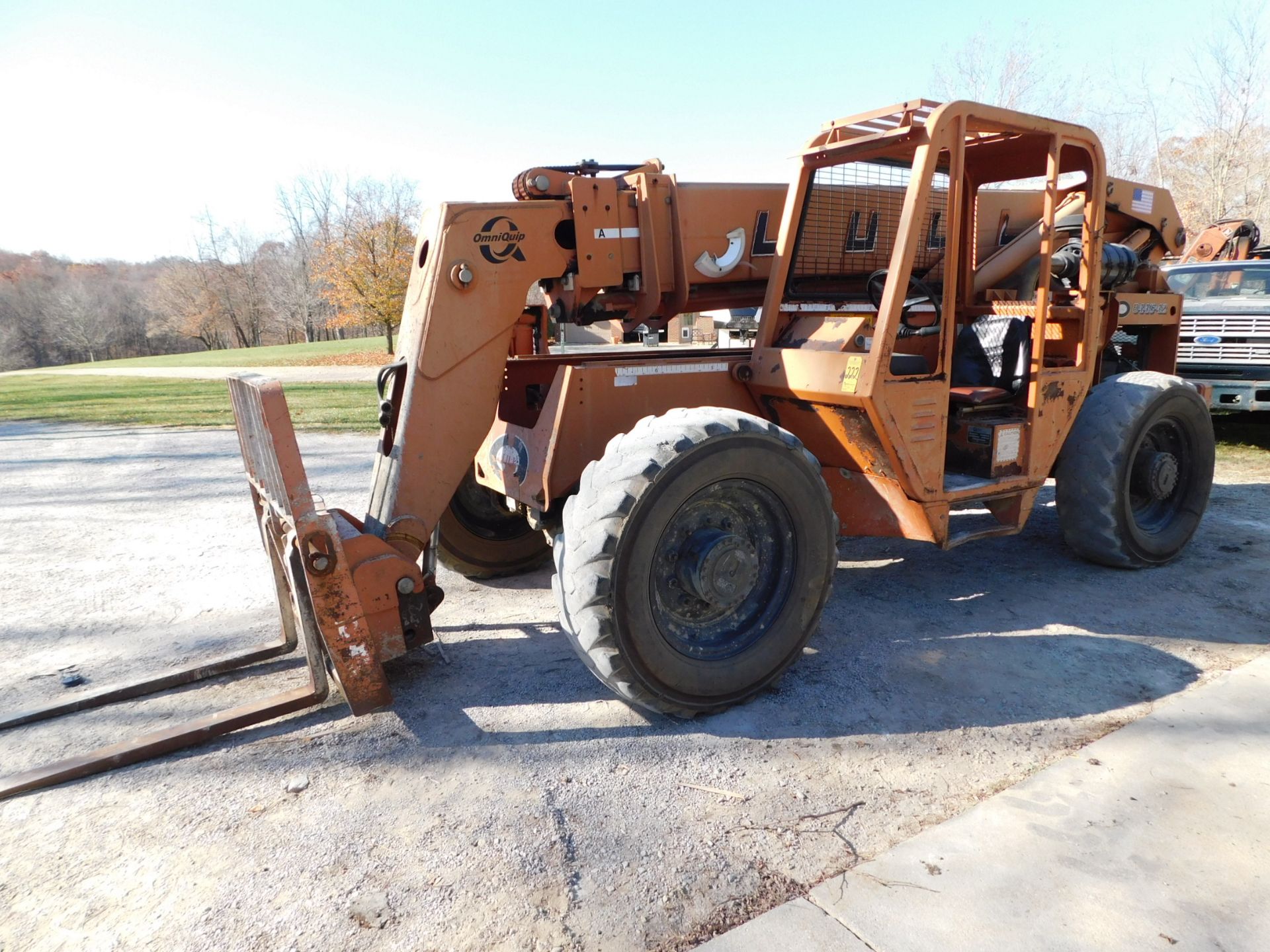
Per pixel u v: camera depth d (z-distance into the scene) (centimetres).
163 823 238
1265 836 216
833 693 308
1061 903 194
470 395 337
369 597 290
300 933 192
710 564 278
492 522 456
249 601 439
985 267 479
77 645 385
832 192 419
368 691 287
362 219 2803
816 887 202
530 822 233
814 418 350
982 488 358
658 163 405
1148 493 434
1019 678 315
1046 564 454
